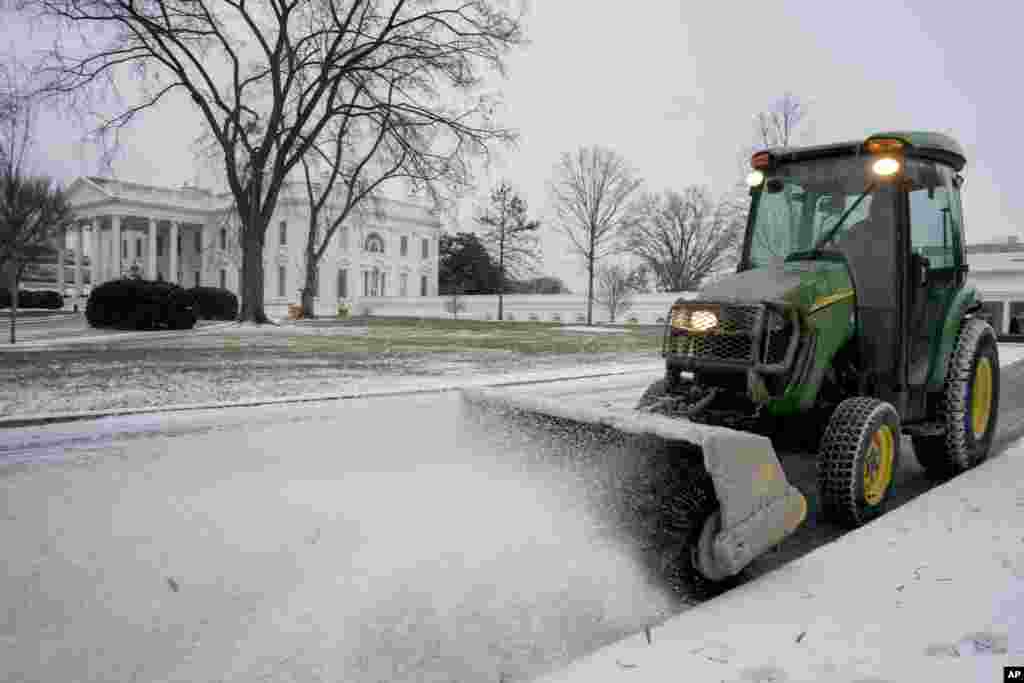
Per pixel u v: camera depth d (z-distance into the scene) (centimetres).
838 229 430
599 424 320
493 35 2319
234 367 1066
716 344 373
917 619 230
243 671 217
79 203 5553
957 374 453
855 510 358
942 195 460
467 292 7162
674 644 215
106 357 1236
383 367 1094
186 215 5722
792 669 196
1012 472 443
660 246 6294
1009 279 3603
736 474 281
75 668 219
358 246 6041
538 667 223
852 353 416
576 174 4244
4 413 630
